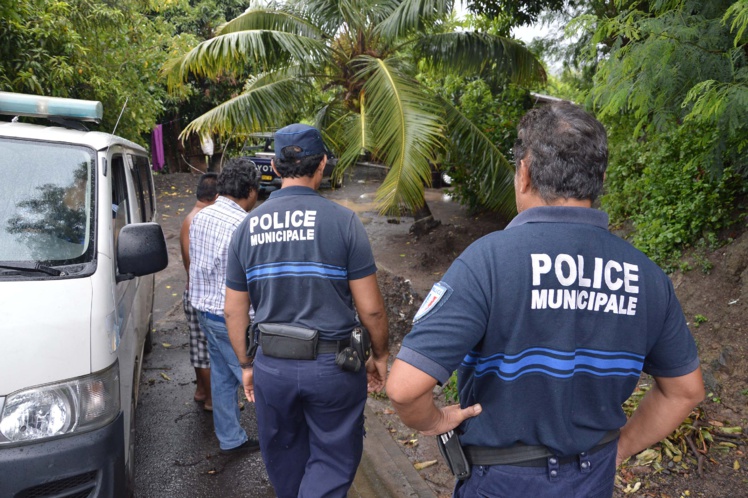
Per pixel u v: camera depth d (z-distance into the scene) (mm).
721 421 3623
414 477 3475
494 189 8250
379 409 4289
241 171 3521
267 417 2615
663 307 1527
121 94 10477
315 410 2562
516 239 1490
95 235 2932
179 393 4699
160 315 6578
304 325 2496
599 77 3670
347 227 2535
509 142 9133
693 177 5582
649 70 3254
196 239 3451
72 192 3059
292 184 2625
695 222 5105
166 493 3428
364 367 2645
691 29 3219
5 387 2303
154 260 2928
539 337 1467
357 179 16516
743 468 3238
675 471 3256
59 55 8383
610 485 1594
